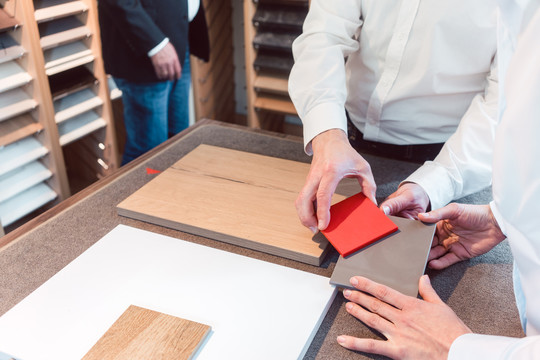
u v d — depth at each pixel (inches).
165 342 28.1
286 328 29.5
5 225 83.4
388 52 47.2
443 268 36.0
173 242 37.3
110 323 30.1
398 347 27.9
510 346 23.9
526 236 25.6
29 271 35.1
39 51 79.5
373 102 50.6
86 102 91.4
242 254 36.8
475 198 44.2
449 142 42.7
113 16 85.4
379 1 45.9
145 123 99.5
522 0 25.2
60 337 29.2
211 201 41.4
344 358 28.5
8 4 75.2
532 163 24.5
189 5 95.2
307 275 33.9
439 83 46.8
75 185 105.7
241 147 51.9
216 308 31.1
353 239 35.2
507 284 34.3
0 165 81.0
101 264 35.0
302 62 46.8
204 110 124.6
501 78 28.3
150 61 92.0
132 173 47.6
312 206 37.1
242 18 126.1
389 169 48.1
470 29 43.3
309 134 42.8
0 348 28.7
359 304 31.2
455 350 25.9
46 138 86.2
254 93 118.0
